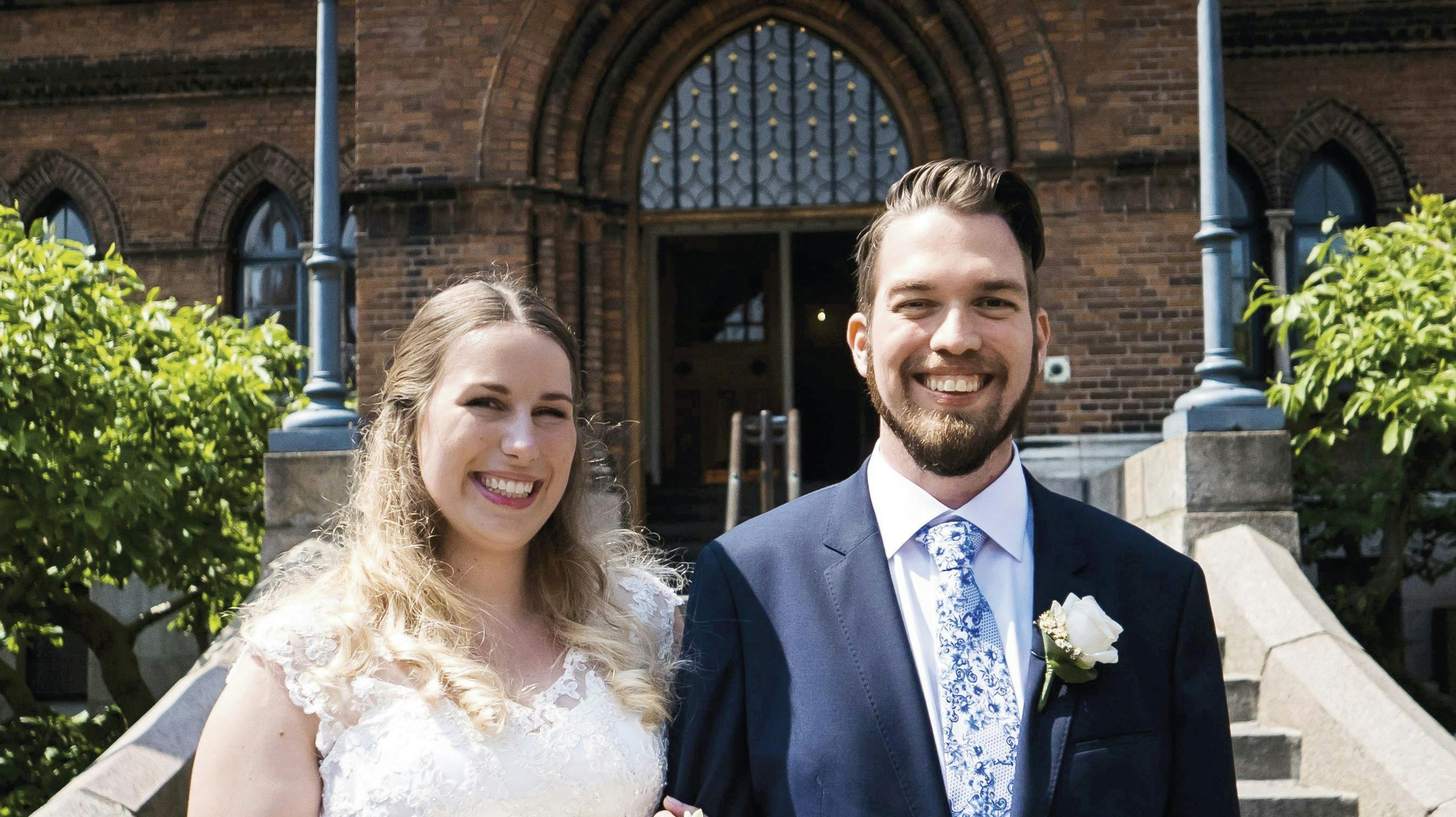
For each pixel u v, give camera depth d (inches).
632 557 110.0
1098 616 79.0
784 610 86.4
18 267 239.1
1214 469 214.4
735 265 466.0
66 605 281.3
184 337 280.7
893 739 79.9
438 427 86.4
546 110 353.4
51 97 455.5
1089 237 339.3
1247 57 417.4
